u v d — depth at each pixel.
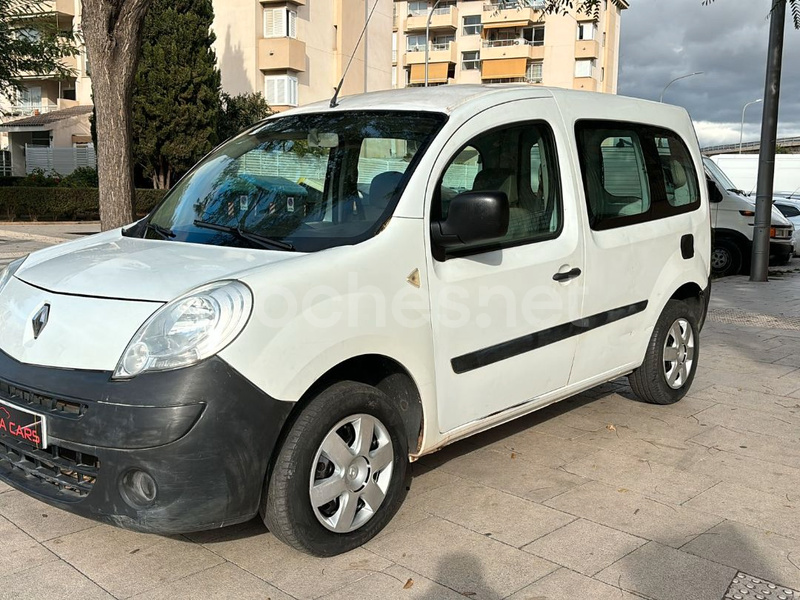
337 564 3.24
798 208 18.89
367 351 3.24
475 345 3.72
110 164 7.34
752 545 3.45
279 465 3.04
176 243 3.66
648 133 5.07
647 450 4.63
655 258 4.96
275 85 32.97
